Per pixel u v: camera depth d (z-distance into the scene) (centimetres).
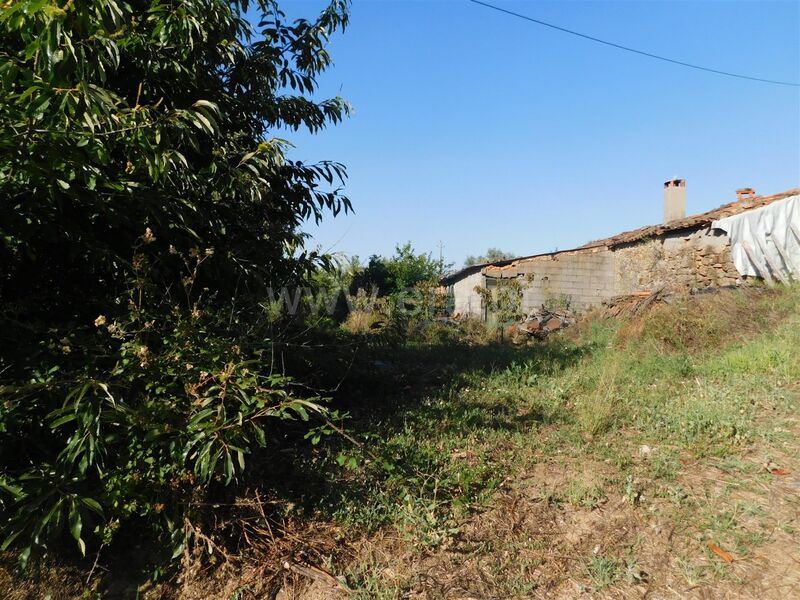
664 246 1529
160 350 333
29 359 307
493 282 1812
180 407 316
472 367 755
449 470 400
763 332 768
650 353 761
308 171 516
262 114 510
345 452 377
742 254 1273
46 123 288
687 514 341
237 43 450
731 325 831
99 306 362
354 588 293
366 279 1484
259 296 443
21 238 302
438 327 1168
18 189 293
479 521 347
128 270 359
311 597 291
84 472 295
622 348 823
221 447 291
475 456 432
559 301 1630
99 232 360
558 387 620
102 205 315
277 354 452
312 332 557
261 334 429
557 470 410
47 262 352
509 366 759
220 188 401
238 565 312
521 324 1220
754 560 299
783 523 325
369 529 337
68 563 305
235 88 501
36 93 292
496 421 514
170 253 354
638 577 295
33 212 305
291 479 381
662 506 353
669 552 312
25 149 264
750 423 453
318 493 373
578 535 333
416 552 318
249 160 416
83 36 307
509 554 319
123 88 415
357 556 317
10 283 342
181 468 304
